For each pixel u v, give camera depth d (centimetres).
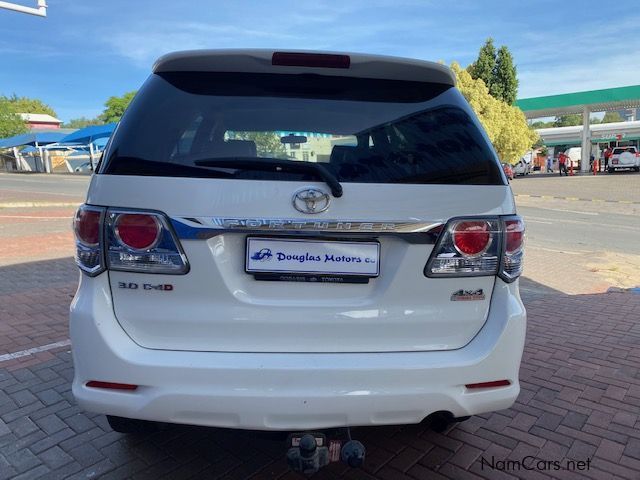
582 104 3262
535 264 867
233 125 222
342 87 235
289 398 204
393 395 209
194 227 204
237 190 204
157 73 233
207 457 282
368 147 220
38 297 582
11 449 286
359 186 209
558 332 501
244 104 227
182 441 296
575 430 317
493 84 3092
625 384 382
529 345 464
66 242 960
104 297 211
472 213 216
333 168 213
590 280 760
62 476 263
